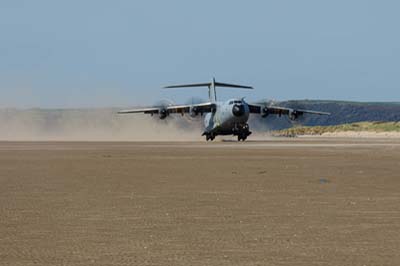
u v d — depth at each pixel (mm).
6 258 35812
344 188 72062
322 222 47969
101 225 46938
